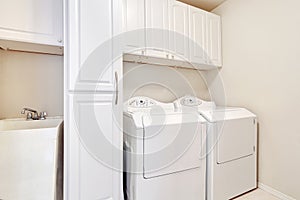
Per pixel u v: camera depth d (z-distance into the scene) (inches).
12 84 69.4
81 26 53.9
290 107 76.8
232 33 102.3
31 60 72.4
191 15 96.6
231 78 103.4
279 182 80.4
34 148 52.2
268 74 85.0
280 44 80.1
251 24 92.2
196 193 70.4
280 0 79.9
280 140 80.4
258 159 88.9
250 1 92.4
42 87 74.3
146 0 82.7
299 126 73.9
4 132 49.6
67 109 52.7
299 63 73.6
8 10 56.2
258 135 89.3
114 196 59.8
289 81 77.0
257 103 89.8
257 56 89.7
